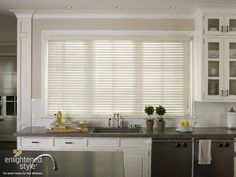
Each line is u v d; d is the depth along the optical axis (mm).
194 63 4125
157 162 3502
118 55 4168
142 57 4168
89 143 3592
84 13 4078
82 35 4129
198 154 3471
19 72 4141
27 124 4152
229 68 3793
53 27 4152
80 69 4184
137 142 3564
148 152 3557
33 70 4156
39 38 4160
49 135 3561
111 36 4129
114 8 3893
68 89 4195
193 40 4133
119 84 4184
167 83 4176
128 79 4180
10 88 6492
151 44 4168
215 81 3809
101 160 2172
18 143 3633
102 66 4176
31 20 4145
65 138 3604
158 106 4121
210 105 4168
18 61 4137
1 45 6086
